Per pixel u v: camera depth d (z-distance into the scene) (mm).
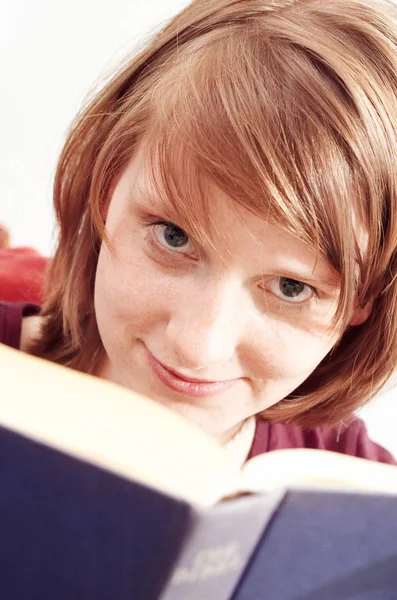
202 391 533
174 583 277
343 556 349
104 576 288
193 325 484
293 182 457
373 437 1128
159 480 266
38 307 783
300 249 465
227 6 562
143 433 296
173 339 489
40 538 296
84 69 1224
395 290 573
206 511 261
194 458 287
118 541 278
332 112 474
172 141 472
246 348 514
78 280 698
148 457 281
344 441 805
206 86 485
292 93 475
